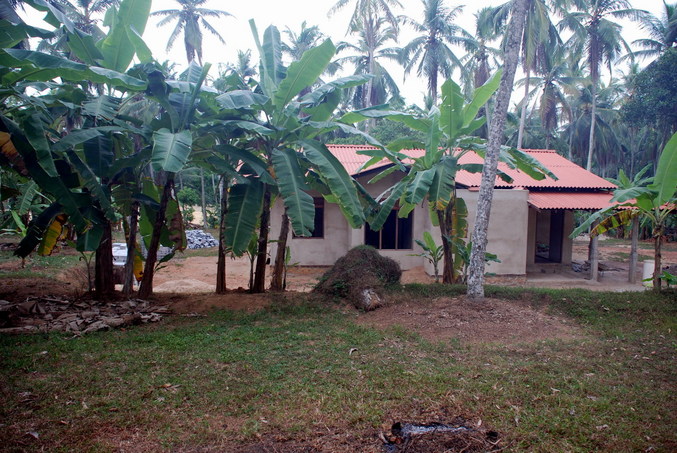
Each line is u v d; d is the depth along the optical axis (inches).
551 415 159.2
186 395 170.1
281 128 296.2
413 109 423.2
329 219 612.7
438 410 161.9
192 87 270.2
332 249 615.5
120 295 322.3
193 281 508.1
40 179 240.5
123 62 283.9
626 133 1694.1
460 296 331.9
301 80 286.5
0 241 619.2
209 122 296.4
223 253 352.5
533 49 890.7
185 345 228.5
